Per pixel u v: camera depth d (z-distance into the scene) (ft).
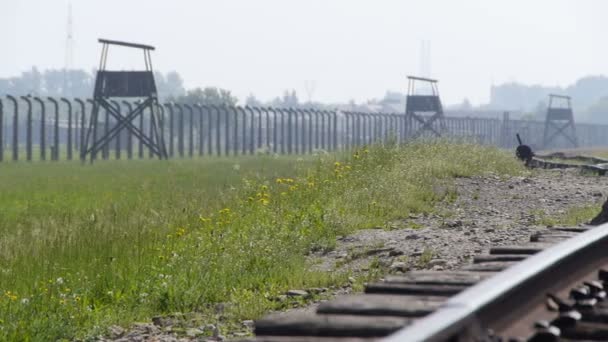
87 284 116.57
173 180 365.61
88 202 261.03
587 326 61.98
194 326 98.37
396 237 148.46
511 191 220.02
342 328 55.01
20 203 263.29
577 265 78.33
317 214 161.79
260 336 56.34
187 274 118.42
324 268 130.41
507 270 64.49
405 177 218.38
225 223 158.92
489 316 56.90
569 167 318.65
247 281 118.93
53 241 151.64
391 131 282.56
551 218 167.22
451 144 285.02
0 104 639.35
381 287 68.28
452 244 135.13
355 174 215.51
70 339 97.30
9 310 102.78
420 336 45.52
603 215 146.00
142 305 108.37
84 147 651.66
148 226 168.04
